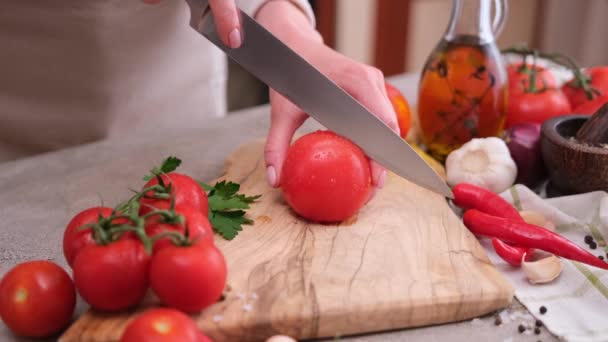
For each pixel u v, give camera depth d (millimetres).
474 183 1047
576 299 801
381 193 1006
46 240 947
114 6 1295
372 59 2553
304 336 746
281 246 860
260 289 769
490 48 1086
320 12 2453
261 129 1335
